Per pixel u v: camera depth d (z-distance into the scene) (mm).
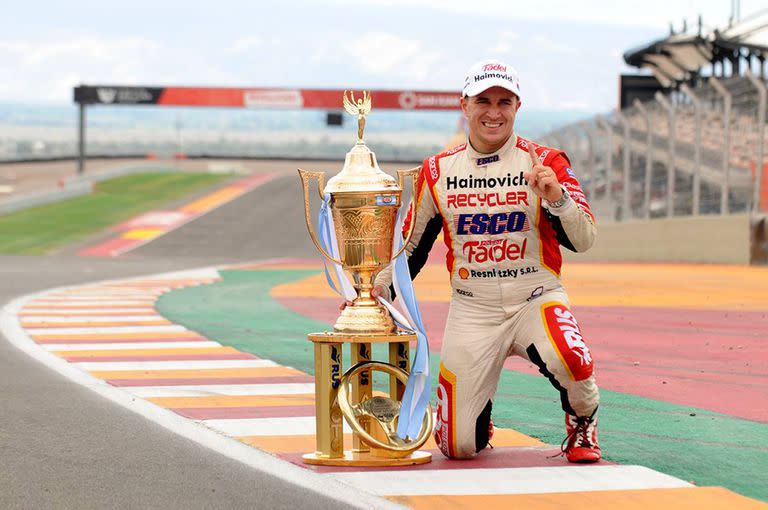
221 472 5090
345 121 85500
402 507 4441
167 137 177750
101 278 23016
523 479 4938
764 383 7945
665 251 29250
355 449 5438
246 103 83250
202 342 10852
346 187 5156
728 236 26672
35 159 100625
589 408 5277
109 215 53188
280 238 44656
